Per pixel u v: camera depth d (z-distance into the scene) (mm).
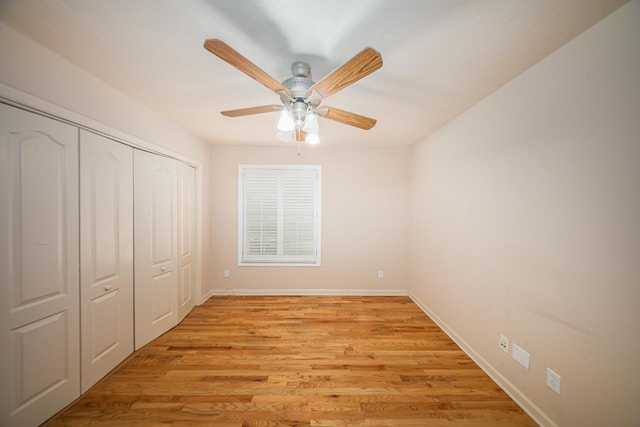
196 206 3117
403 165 3582
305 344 2273
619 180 1064
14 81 1231
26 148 1314
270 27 1208
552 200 1368
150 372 1859
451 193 2445
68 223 1523
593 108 1163
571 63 1266
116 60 1492
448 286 2490
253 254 3572
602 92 1126
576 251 1239
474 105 2082
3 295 1237
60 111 1440
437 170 2744
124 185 1959
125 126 1924
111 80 1720
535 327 1475
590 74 1177
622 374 1056
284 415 1493
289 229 3578
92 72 1617
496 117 1817
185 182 2836
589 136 1181
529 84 1525
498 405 1583
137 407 1534
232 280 3547
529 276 1520
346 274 3594
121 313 1951
